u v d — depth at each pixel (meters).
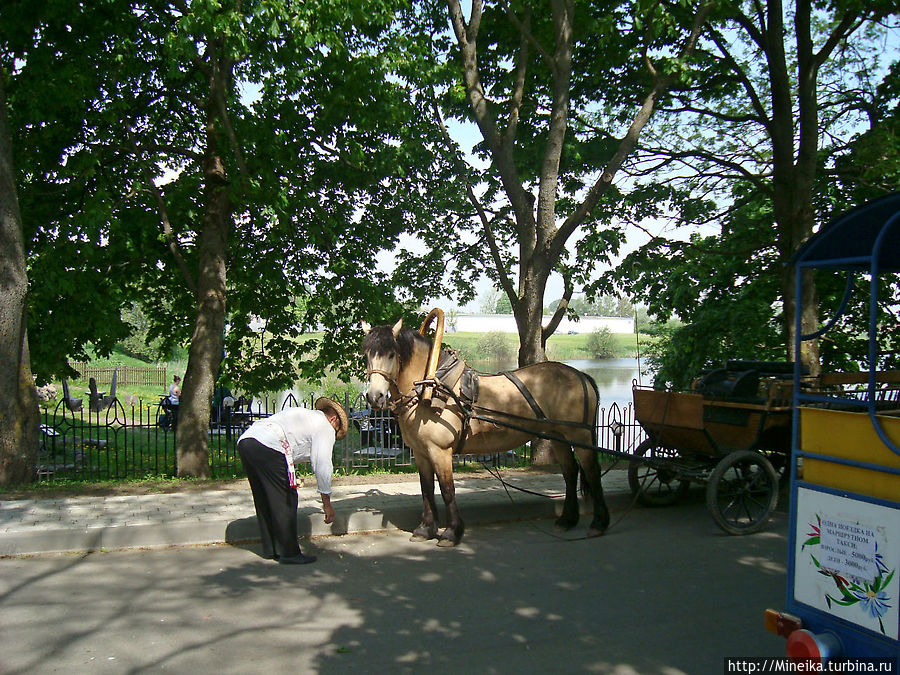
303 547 7.05
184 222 12.34
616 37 12.91
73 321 11.30
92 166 10.62
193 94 11.98
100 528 6.85
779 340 14.05
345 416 7.00
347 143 12.37
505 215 14.32
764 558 6.94
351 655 4.61
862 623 3.71
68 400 16.62
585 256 13.68
